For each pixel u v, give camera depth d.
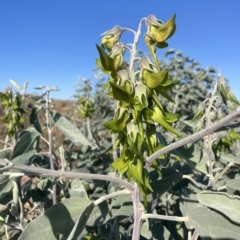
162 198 0.49
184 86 1.15
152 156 0.21
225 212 0.22
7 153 0.44
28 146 0.40
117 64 0.21
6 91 0.54
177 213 0.42
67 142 0.82
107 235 0.29
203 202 0.23
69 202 0.24
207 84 1.27
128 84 0.21
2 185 0.26
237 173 0.47
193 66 1.28
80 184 0.39
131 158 0.21
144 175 0.21
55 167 0.59
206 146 0.35
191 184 0.36
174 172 0.34
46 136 1.38
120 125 0.21
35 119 0.51
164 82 0.20
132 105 0.21
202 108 0.34
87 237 0.30
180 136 0.21
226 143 0.37
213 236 0.23
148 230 0.32
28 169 0.21
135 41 0.22
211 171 0.35
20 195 0.43
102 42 0.23
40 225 0.24
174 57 1.29
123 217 0.31
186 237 0.41
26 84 0.56
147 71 0.21
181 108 1.08
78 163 0.67
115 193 0.25
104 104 1.44
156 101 0.21
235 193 0.36
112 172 0.56
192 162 0.35
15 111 0.54
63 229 0.24
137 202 0.24
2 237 0.46
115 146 0.23
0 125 1.71
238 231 0.23
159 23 0.22
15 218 0.44
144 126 0.23
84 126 0.71
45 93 0.51
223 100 0.33
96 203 0.24
